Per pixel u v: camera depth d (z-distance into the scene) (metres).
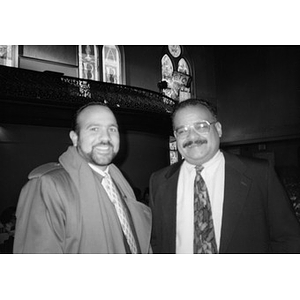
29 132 10.64
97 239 1.82
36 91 9.62
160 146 14.45
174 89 16.58
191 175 2.40
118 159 12.73
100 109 2.06
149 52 15.44
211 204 2.26
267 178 2.27
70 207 1.81
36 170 1.94
